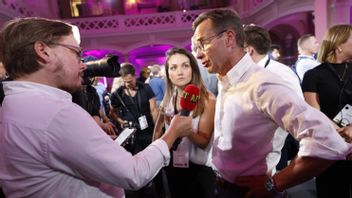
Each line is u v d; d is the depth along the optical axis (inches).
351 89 60.9
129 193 105.6
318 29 236.7
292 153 93.4
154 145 32.7
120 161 27.5
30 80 28.6
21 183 28.0
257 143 38.3
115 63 42.3
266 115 35.5
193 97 45.1
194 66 63.6
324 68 63.7
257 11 375.6
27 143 26.4
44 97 27.6
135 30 457.4
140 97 116.8
